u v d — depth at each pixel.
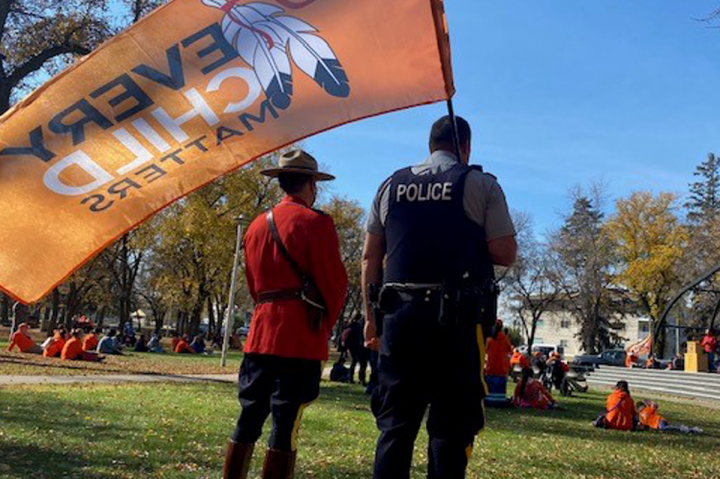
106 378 16.09
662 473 7.77
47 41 24.69
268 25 3.47
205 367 23.50
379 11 3.51
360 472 6.22
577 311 59.69
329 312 3.74
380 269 3.19
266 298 3.75
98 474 5.33
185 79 3.37
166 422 8.58
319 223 3.75
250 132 3.35
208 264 42.56
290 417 3.59
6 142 3.29
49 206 3.28
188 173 3.31
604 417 13.09
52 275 3.25
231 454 3.67
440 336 2.87
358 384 18.84
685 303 49.94
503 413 14.46
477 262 2.96
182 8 3.45
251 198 40.06
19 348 23.23
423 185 3.07
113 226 3.26
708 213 48.97
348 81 3.45
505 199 3.05
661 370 33.59
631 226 51.09
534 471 7.14
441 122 3.31
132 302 57.06
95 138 3.32
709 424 15.84
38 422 7.88
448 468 2.88
